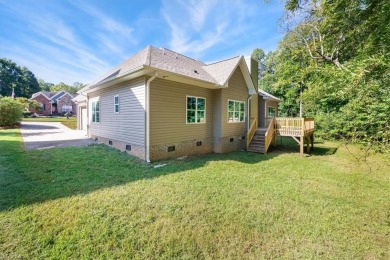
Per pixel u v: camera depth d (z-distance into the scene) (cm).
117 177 533
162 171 611
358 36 476
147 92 727
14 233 281
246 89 1219
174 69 765
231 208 386
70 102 4503
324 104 1410
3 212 331
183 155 888
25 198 381
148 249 267
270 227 328
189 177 560
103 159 704
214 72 1058
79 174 537
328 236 307
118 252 258
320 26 755
